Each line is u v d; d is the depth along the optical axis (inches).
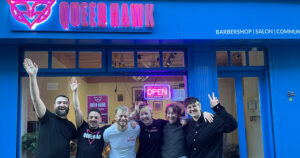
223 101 205.2
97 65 191.2
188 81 196.2
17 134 177.9
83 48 189.5
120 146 140.3
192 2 179.5
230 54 205.9
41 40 170.4
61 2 164.2
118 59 193.5
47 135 130.8
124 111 137.4
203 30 178.5
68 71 187.5
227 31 180.1
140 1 175.8
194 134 138.6
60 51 188.2
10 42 173.8
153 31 174.7
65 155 132.8
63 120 139.4
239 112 206.5
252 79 209.5
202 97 192.5
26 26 161.3
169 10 177.3
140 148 148.1
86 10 167.0
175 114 147.5
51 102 186.2
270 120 200.7
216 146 135.9
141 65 195.5
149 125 148.6
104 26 168.2
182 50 199.9
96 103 191.2
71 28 165.2
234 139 205.2
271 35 183.2
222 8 181.2
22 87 184.2
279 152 193.8
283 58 203.3
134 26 171.3
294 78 202.1
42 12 162.7
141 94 195.6
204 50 196.7
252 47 205.6
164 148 146.4
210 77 195.0
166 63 197.9
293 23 186.2
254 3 184.1
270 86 201.6
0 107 173.6
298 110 199.3
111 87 193.6
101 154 141.0
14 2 160.9
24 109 184.4
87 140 139.7
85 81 191.6
